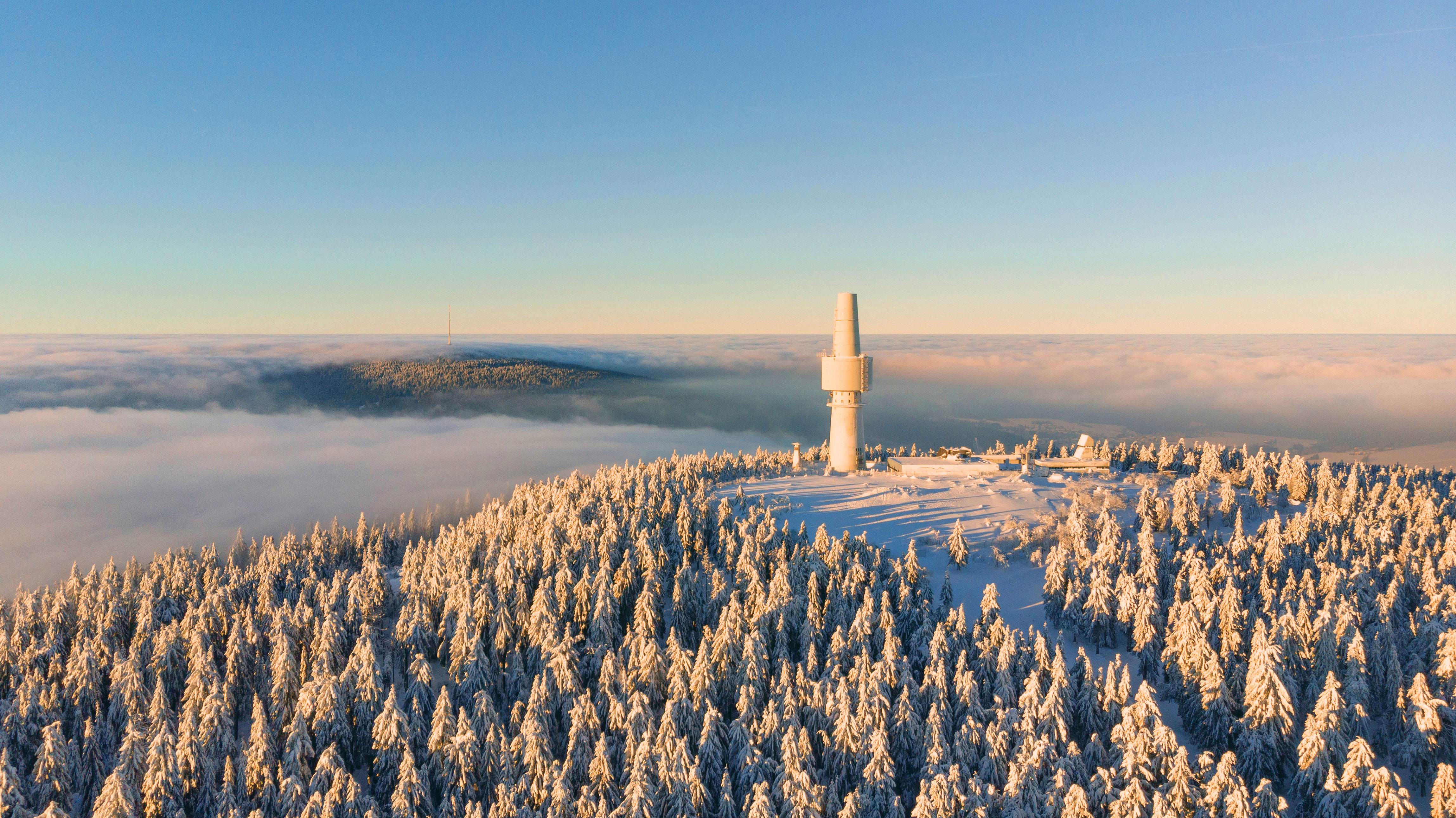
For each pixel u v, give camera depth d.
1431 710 46.09
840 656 57.16
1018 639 57.94
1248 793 44.62
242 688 67.81
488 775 51.56
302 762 52.28
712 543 85.81
